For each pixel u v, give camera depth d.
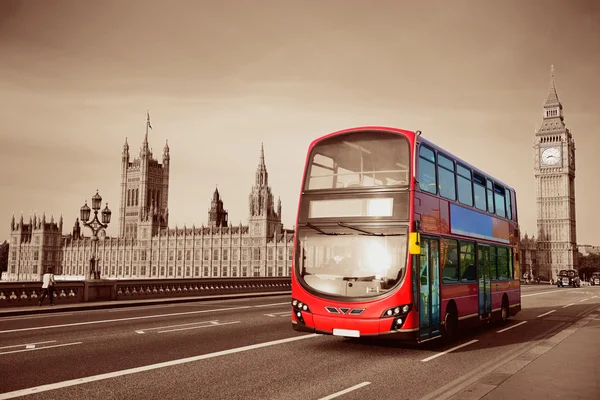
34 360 12.13
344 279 13.14
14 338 15.55
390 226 13.12
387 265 12.90
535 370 11.19
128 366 11.58
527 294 47.00
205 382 10.23
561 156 190.00
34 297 27.03
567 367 11.52
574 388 9.54
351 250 13.27
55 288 27.89
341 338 16.06
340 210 13.70
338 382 10.43
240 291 40.53
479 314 17.86
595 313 26.62
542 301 36.41
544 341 15.67
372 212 13.37
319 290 13.31
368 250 13.12
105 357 12.57
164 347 14.06
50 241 197.50
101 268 184.00
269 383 10.23
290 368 11.68
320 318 13.16
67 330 17.48
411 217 13.04
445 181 15.78
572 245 189.88
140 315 23.17
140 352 13.29
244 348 14.11
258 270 147.25
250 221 150.25
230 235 153.88
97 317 22.22
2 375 10.59
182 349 13.79
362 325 12.73
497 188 21.33
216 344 14.67
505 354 13.99
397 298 12.61
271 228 149.38
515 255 23.16
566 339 16.12
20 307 25.97
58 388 9.58
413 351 14.22
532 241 191.50
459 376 11.11
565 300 37.56
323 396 9.34
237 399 9.05
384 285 12.78
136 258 175.12
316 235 13.74
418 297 13.02
